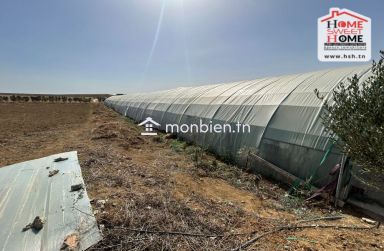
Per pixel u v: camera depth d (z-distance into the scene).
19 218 4.46
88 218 4.25
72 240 3.72
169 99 19.33
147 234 4.04
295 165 7.19
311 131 7.00
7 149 11.52
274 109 8.76
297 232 4.65
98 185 5.92
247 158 8.55
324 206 5.95
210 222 4.63
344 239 4.45
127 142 12.25
